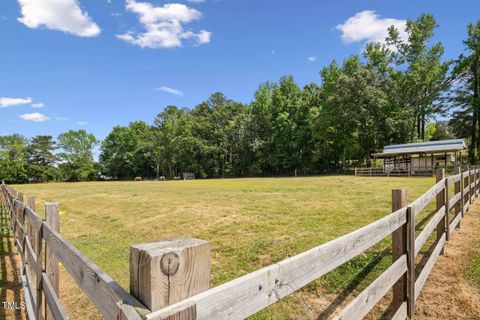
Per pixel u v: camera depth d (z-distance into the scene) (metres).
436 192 4.18
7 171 54.69
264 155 44.19
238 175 48.19
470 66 33.12
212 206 9.60
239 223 6.82
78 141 61.84
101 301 1.12
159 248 0.84
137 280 0.85
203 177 49.97
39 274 2.57
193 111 62.84
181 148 50.53
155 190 18.52
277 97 43.03
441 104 35.91
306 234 5.47
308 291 3.44
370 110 32.31
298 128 41.03
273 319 2.96
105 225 8.27
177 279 0.83
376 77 34.44
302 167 41.53
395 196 2.77
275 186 17.47
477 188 9.38
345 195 10.88
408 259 2.75
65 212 11.20
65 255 1.78
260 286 1.09
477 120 34.66
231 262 4.53
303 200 9.90
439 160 28.91
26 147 59.91
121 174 62.53
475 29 31.98
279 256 4.54
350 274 3.69
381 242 4.54
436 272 3.74
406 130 32.53
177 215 8.43
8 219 9.43
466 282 3.45
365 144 34.91
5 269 5.09
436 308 2.95
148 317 0.73
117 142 63.09
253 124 45.56
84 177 60.62
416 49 34.00
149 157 59.94
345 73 36.31
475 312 2.86
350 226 5.84
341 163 39.59
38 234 2.65
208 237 5.98
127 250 5.80
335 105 33.81
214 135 50.56
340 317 1.62
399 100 34.44
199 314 0.84
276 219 6.95
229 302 0.95
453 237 5.10
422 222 5.84
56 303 1.88
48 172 58.94
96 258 5.40
